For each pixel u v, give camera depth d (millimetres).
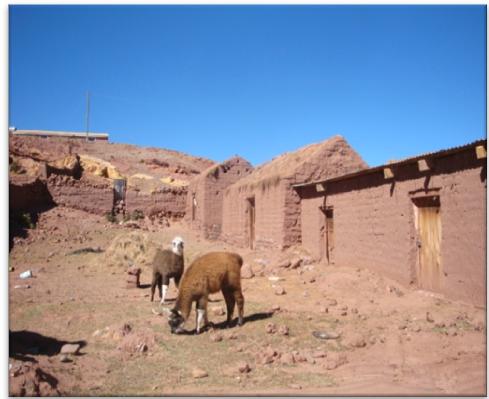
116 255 17938
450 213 10219
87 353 7074
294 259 16688
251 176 25344
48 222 26000
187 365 6520
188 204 34938
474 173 9500
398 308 9961
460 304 9664
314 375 6074
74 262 18422
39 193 29062
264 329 8430
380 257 13102
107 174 39000
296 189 18781
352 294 11828
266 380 5863
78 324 8969
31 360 6312
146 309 10352
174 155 70000
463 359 6559
